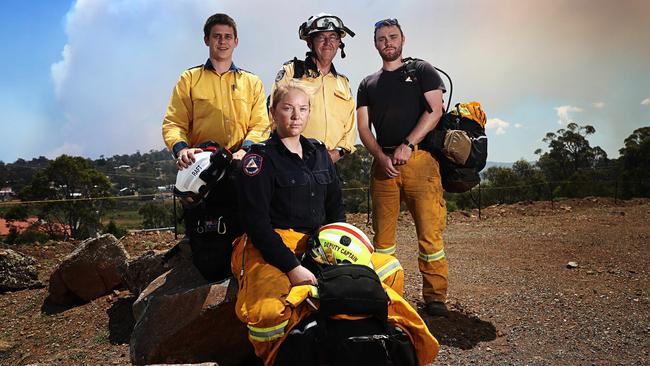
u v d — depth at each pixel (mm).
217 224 3697
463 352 4164
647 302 5422
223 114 4293
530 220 13188
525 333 4582
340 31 4551
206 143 3949
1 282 7039
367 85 4922
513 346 4293
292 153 3086
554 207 16219
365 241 2916
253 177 2967
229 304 3646
